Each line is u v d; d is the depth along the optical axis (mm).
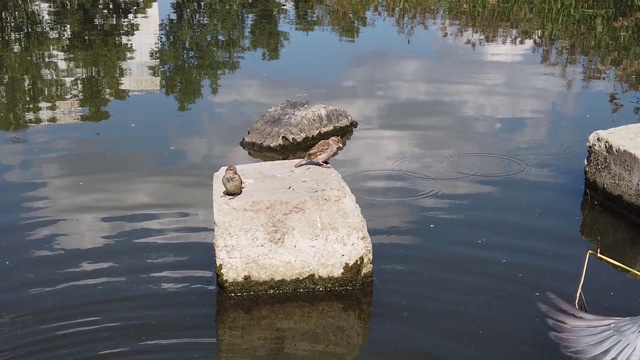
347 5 11086
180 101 7230
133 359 4816
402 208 5742
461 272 5262
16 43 9133
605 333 3889
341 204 5227
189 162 6250
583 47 8836
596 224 5656
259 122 6676
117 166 6172
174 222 5609
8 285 5168
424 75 7766
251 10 10891
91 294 5133
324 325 5016
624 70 7891
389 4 11164
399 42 8984
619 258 5383
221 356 4836
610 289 5160
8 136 6602
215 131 6730
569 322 3949
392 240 5477
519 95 7312
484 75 7766
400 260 5344
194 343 4906
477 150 6398
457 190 5926
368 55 8398
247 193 5266
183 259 5352
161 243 5449
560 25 9906
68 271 5258
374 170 6152
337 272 5207
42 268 5273
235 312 5090
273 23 10047
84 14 10781
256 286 5195
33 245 5422
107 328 4961
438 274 5254
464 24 9977
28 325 4961
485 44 8945
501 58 8320
